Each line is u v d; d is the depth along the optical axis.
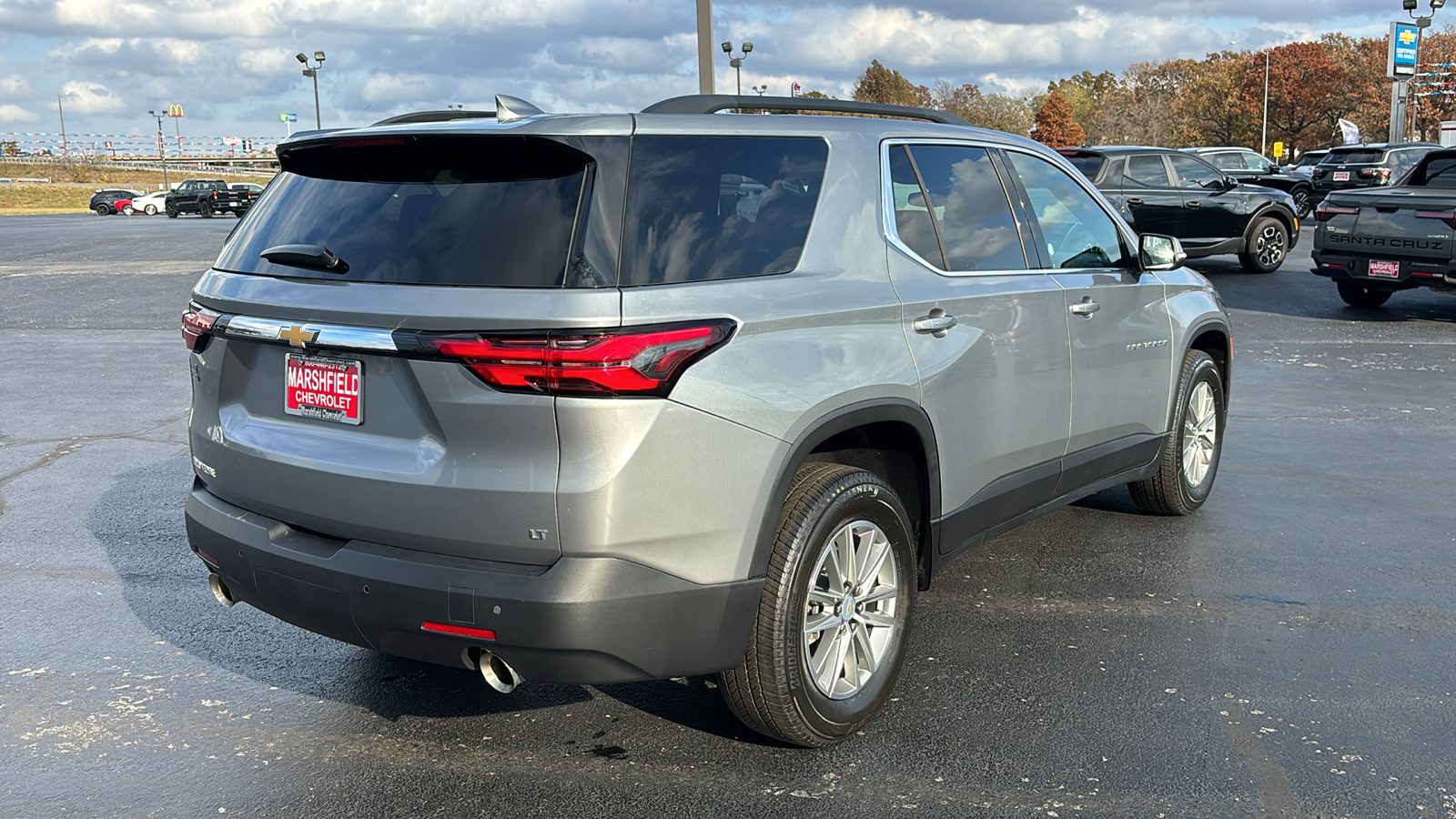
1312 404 8.13
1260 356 10.23
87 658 3.89
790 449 2.89
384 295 2.70
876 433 3.41
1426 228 11.51
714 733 3.33
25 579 4.66
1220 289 15.04
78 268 19.33
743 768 3.12
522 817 2.88
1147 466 4.95
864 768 3.11
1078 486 4.45
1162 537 5.16
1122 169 16.66
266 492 3.02
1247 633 4.05
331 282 2.82
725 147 2.97
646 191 2.74
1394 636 4.01
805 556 2.96
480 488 2.61
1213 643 3.96
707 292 2.75
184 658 3.90
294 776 3.10
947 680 3.67
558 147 2.68
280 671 3.79
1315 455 6.66
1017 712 3.44
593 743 3.28
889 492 3.27
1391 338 11.20
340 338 2.74
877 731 3.32
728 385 2.74
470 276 2.64
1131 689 3.60
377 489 2.75
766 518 2.87
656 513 2.64
